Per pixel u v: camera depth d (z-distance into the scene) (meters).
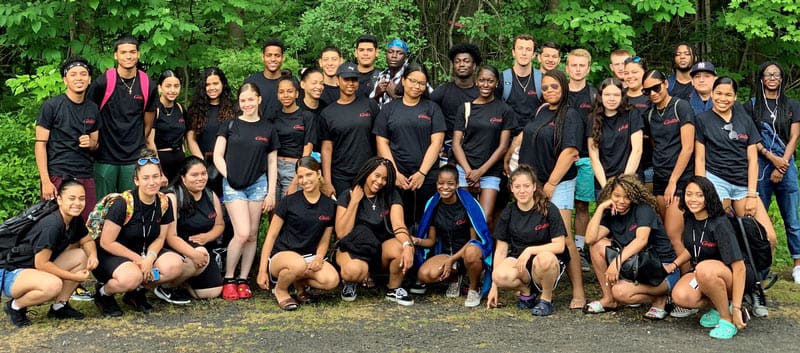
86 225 5.35
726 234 4.91
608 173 5.87
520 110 6.47
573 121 5.83
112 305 5.42
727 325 4.95
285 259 5.57
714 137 5.86
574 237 6.82
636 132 5.77
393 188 5.85
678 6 8.62
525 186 5.46
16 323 5.15
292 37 8.62
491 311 5.58
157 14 7.77
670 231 5.82
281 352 4.65
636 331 5.08
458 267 5.93
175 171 6.36
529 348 4.73
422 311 5.58
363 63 6.73
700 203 4.96
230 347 4.74
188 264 5.63
